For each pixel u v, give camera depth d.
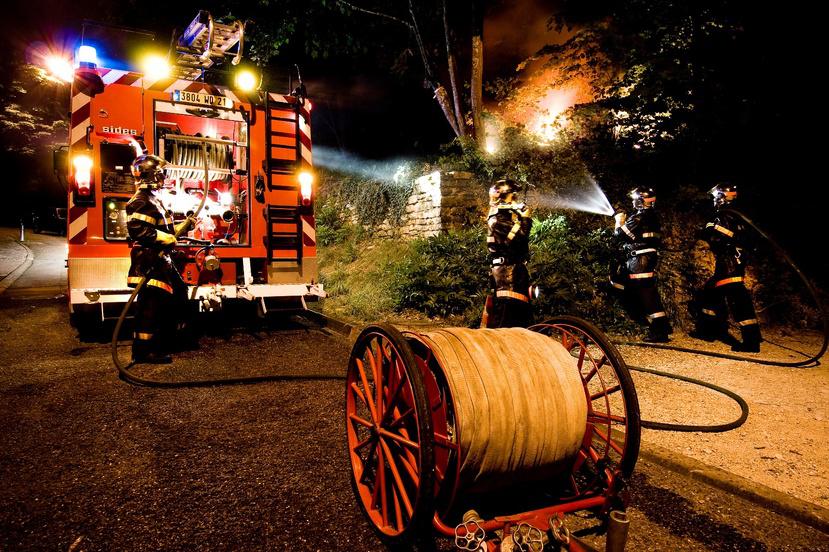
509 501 2.81
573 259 7.25
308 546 2.44
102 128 5.82
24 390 4.48
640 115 9.46
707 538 2.59
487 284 7.46
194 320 6.82
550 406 2.44
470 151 9.91
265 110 6.63
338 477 3.09
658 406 4.32
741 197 8.64
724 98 8.84
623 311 7.04
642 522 2.71
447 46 11.09
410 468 2.39
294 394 4.51
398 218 10.84
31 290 10.84
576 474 3.19
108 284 5.85
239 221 6.80
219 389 4.61
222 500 2.81
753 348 6.12
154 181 5.20
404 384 2.59
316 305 8.30
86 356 5.59
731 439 3.68
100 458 3.27
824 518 2.67
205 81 7.25
